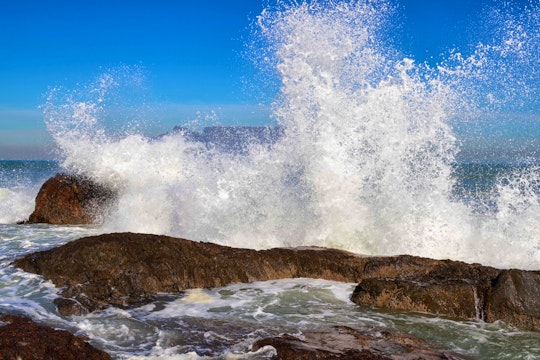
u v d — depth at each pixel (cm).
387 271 685
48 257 666
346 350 454
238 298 622
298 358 430
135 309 576
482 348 495
